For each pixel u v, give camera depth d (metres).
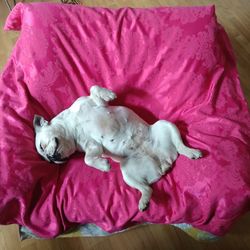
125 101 1.25
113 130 1.11
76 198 1.06
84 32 1.19
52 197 1.05
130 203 1.05
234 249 1.24
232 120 1.10
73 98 1.23
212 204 0.99
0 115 1.15
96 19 1.20
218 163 1.02
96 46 1.20
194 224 1.05
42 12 1.19
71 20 1.20
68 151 1.12
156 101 1.24
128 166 1.10
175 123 1.22
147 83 1.22
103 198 1.06
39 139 1.09
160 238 1.29
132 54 1.20
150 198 1.04
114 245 1.28
